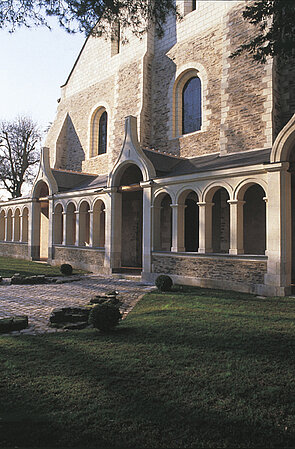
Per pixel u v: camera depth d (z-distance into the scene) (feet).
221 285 37.04
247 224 46.14
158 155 49.85
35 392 13.32
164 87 59.72
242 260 35.32
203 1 54.70
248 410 12.09
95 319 21.29
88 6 24.09
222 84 47.80
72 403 12.48
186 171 43.01
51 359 16.78
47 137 86.84
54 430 10.87
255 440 10.53
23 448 9.96
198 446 10.20
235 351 17.56
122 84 65.51
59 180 67.10
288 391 13.43
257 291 33.55
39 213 72.90
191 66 55.36
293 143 32.78
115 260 51.88
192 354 17.22
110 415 11.71
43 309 28.30
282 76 44.29
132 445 10.21
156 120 60.49
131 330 21.65
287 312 25.44
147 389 13.56
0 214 88.99
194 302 29.50
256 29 44.42
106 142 72.43
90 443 10.27
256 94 44.09
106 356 17.04
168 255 43.16
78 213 59.62
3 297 33.45
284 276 32.07
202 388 13.69
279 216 32.30
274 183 32.83
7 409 12.08
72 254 59.98
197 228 52.70
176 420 11.47
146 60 61.36
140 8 27.94
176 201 42.57
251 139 44.19
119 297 33.65
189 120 56.90
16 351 17.92
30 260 72.08
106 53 72.33
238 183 36.24
